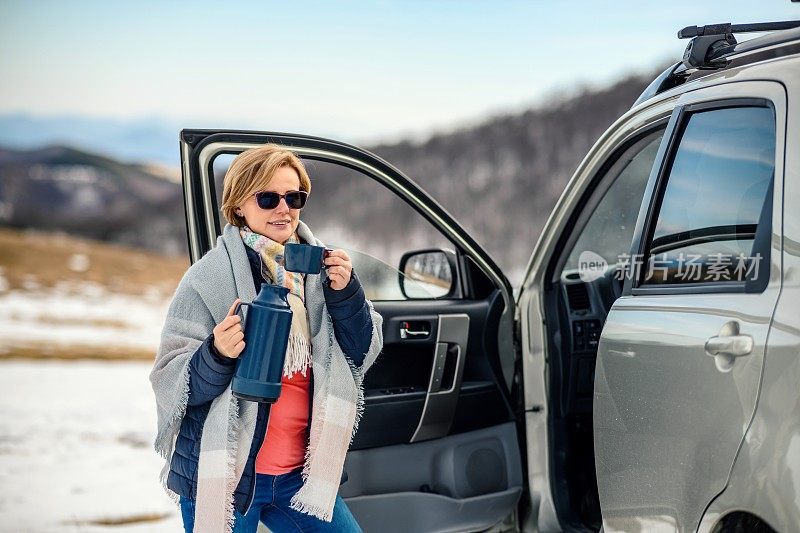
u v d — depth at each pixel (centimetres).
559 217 375
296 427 263
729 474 242
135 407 1082
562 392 377
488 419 381
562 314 379
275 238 267
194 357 248
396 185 362
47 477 695
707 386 251
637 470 280
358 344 269
